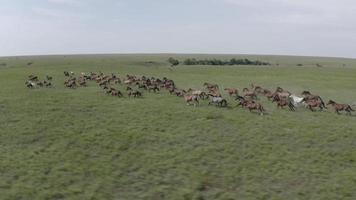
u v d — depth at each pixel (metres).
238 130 38.72
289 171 29.27
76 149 33.12
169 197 25.38
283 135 37.31
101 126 39.66
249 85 77.81
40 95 55.62
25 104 49.06
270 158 31.69
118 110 46.38
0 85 66.94
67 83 65.62
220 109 47.56
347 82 83.56
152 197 25.36
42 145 34.12
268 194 25.95
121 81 72.38
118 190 26.20
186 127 39.44
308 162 31.06
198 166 30.12
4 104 48.94
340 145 34.94
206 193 26.08
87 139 35.53
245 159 31.59
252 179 28.03
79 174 28.25
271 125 40.41
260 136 36.94
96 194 25.42
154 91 60.84
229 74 100.88
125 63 157.12
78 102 50.75
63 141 35.00
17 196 24.69
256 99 56.22
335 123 41.62
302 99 51.62
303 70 114.62
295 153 32.91
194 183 27.22
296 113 46.75
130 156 31.84
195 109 47.06
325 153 33.00
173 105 49.47
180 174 28.66
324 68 125.00
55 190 25.67
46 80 74.44
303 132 38.16
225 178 28.19
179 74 99.19
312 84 80.19
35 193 25.20
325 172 29.23
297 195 25.84
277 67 128.50
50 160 30.58
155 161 30.89
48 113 44.66
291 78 91.81
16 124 40.03
